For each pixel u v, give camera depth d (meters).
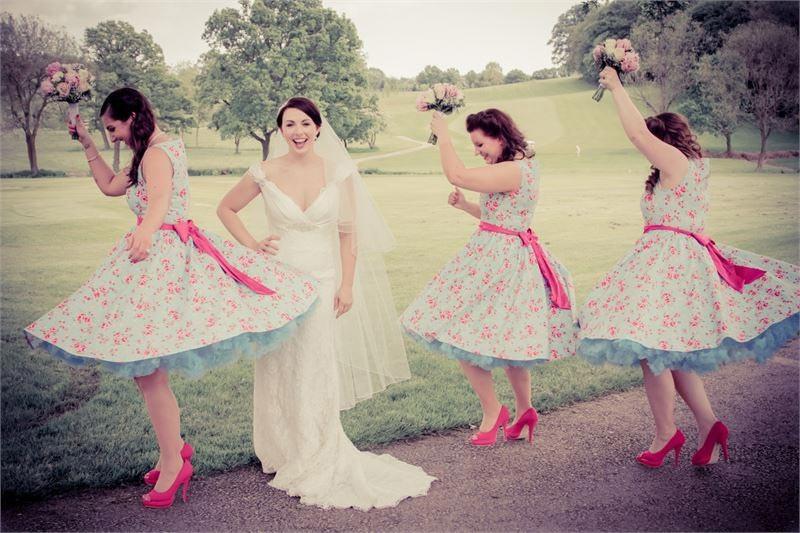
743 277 3.36
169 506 2.99
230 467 3.43
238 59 19.16
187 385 4.71
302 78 19.41
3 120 14.88
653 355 3.15
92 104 16.41
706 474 3.29
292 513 2.93
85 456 3.48
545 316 3.59
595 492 3.10
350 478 3.15
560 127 27.08
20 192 14.02
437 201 15.05
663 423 3.36
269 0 19.06
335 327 3.60
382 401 4.36
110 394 4.52
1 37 14.88
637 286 3.32
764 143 18.70
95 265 9.27
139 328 2.83
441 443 3.73
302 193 3.36
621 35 20.22
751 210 13.16
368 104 20.50
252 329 2.97
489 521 2.83
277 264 3.28
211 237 3.26
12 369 5.09
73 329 2.85
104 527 2.79
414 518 2.87
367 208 3.50
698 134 19.91
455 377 4.87
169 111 18.91
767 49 18.83
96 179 3.40
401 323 3.83
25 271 8.84
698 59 19.70
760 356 3.26
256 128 19.38
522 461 3.47
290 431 3.29
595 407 4.27
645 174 19.56
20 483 3.14
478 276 3.68
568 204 14.60
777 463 3.42
